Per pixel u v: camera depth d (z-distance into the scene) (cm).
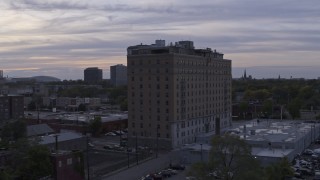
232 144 6562
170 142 13762
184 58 14412
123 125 18538
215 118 16925
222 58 18088
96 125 16825
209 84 16438
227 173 6462
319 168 10862
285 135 13400
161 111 13938
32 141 9431
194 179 6925
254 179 6250
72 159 9431
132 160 11994
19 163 8556
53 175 8944
